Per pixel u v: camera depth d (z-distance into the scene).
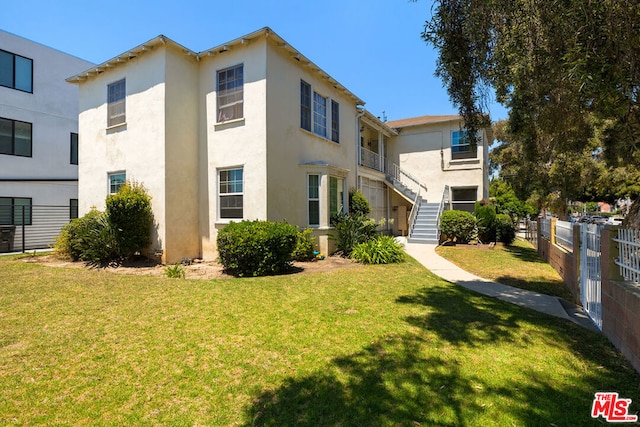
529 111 6.03
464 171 19.02
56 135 16.45
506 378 3.31
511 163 17.70
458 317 5.14
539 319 5.12
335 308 5.55
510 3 4.50
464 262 10.62
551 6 4.06
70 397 3.02
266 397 2.99
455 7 5.10
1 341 4.22
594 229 5.25
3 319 5.04
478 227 15.20
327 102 13.48
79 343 4.16
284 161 10.80
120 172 11.66
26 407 2.87
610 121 6.87
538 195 14.51
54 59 16.48
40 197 15.63
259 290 6.71
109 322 4.90
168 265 9.95
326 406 2.84
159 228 10.32
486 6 4.68
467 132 6.27
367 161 17.81
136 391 3.11
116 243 10.12
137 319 5.03
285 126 10.91
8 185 14.65
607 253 4.41
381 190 19.75
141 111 10.86
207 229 11.13
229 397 3.00
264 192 10.05
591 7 3.62
